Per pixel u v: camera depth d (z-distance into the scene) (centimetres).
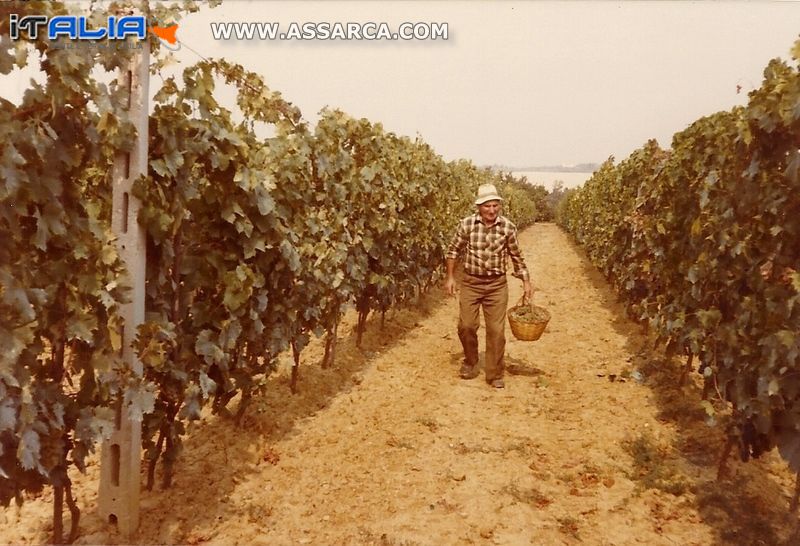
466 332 619
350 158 630
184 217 360
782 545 330
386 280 705
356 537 339
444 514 365
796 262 320
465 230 602
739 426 354
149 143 318
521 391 595
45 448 269
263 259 432
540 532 347
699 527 352
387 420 512
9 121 231
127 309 303
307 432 483
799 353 283
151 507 353
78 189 279
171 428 356
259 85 419
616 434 488
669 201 651
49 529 327
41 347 264
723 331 362
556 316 985
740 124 344
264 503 371
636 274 834
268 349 462
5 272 237
